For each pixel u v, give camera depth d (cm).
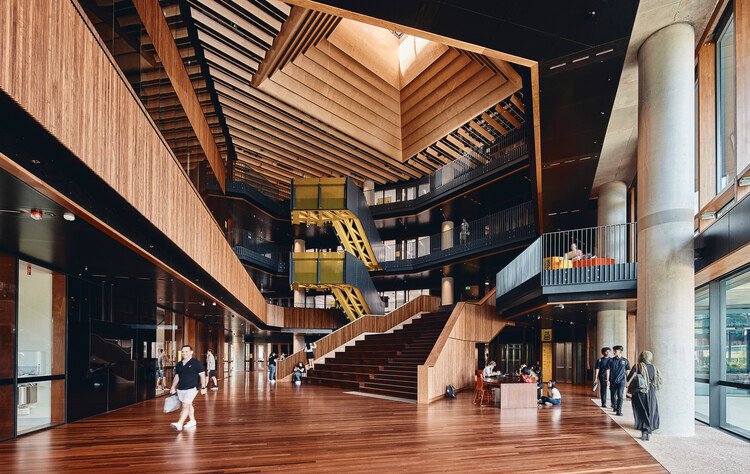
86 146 515
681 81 884
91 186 574
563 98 990
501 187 2467
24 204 534
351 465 613
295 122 2111
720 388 979
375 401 1313
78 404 977
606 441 777
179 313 1764
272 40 1570
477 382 1280
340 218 2059
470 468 604
